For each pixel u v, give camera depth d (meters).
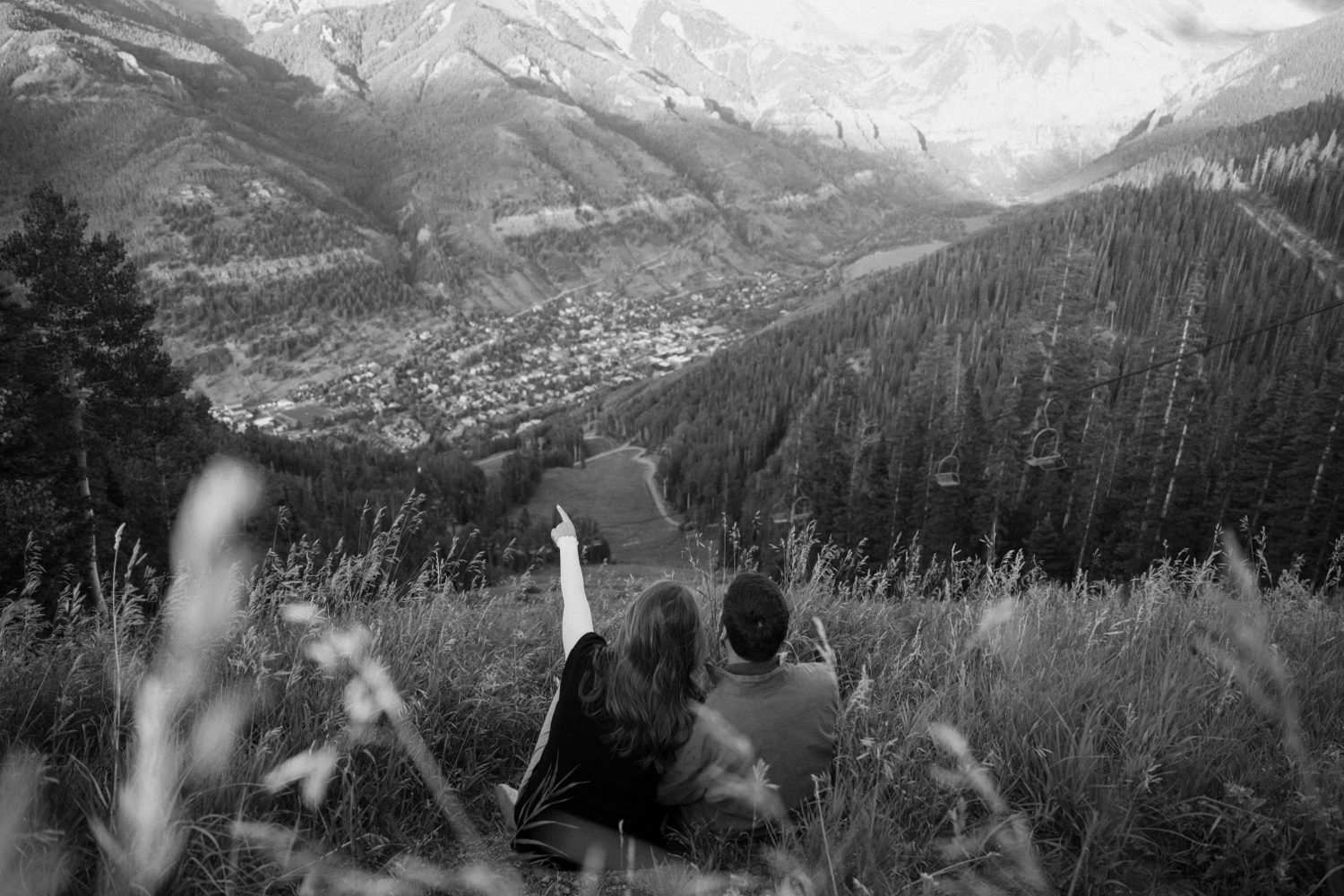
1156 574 4.54
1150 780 2.12
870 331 150.25
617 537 99.25
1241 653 3.04
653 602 2.10
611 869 2.00
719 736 1.99
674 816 2.23
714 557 4.56
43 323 20.44
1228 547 2.94
